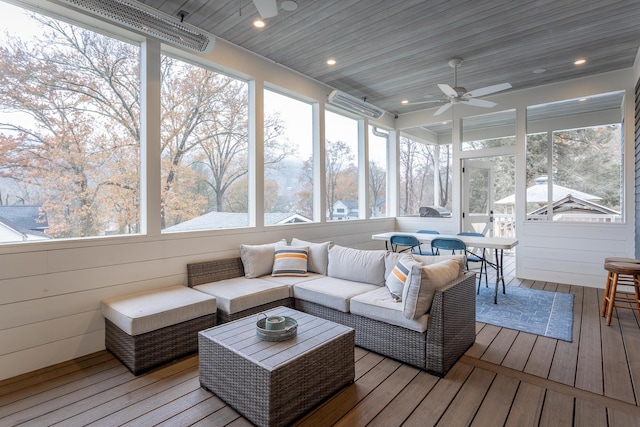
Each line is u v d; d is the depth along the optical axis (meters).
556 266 4.84
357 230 5.55
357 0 2.81
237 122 3.88
